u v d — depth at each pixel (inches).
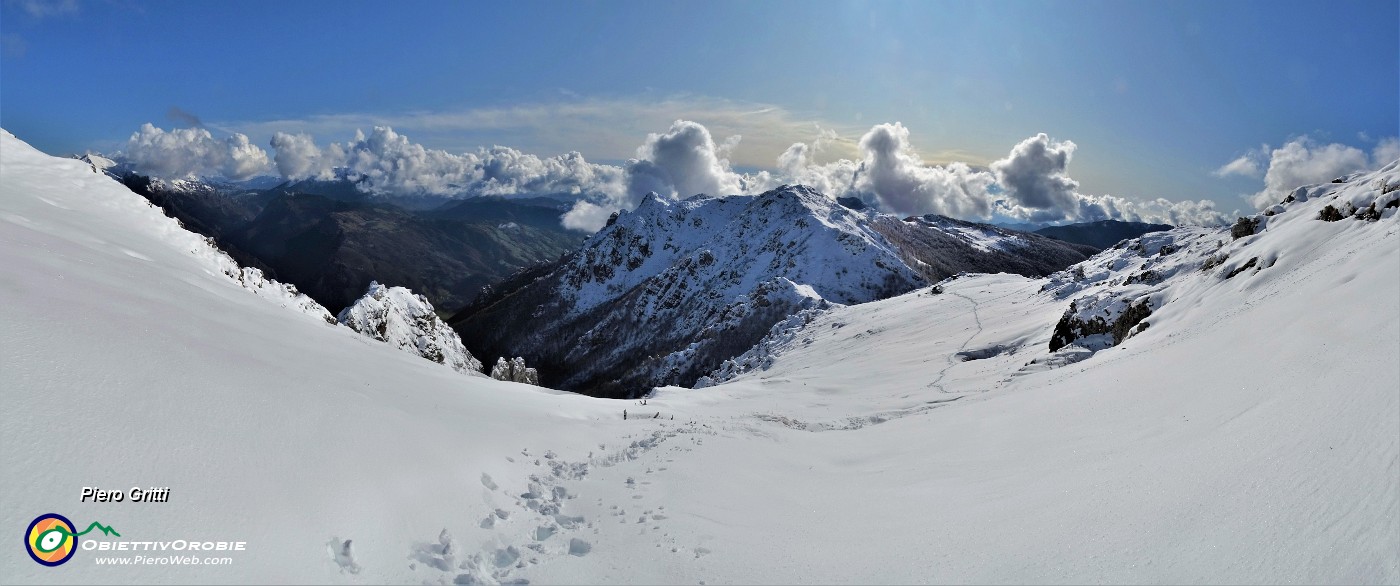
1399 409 312.8
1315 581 240.5
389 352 960.3
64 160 1197.1
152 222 1147.3
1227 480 338.3
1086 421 620.4
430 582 292.7
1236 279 1143.0
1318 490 288.8
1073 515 359.3
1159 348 919.7
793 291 7175.2
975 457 585.0
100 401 281.6
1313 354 482.3
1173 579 271.4
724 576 330.3
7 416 244.4
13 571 199.3
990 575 308.3
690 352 7160.4
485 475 425.1
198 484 267.1
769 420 1021.8
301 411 367.9
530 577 320.5
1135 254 2282.2
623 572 331.3
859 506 457.7
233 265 1290.6
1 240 496.1
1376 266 617.0
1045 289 2610.7
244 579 236.2
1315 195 1342.3
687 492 467.8
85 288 432.8
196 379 341.4
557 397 910.4
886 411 1181.1
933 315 2893.7
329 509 298.5
